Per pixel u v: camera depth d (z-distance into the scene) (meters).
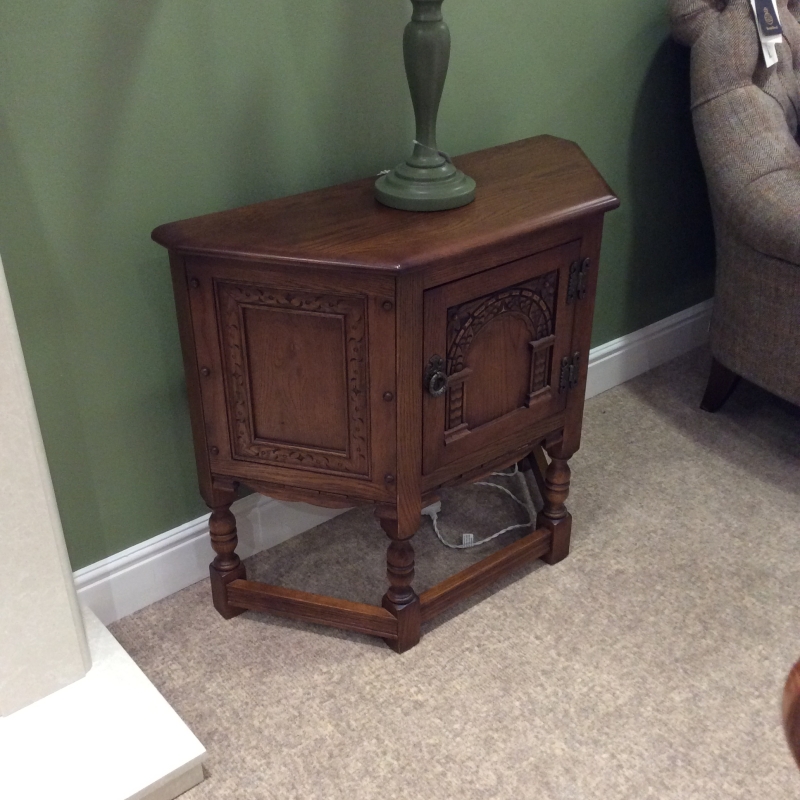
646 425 2.19
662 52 2.03
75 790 1.24
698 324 2.52
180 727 1.34
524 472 2.02
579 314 1.50
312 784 1.32
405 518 1.41
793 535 1.82
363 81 1.57
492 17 1.71
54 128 1.26
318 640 1.58
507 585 1.70
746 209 1.81
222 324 1.32
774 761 1.35
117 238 1.39
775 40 1.84
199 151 1.42
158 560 1.65
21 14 1.18
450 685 1.48
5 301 1.13
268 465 1.43
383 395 1.30
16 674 1.33
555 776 1.33
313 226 1.32
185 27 1.33
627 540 1.81
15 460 1.21
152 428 1.56
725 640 1.57
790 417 2.21
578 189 1.45
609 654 1.54
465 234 1.28
